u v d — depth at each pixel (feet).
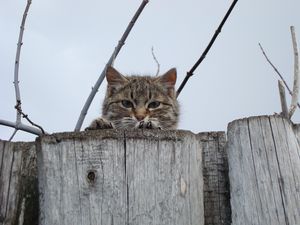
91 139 0.80
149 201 0.78
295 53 1.10
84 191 0.78
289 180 0.79
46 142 0.81
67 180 0.78
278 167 0.81
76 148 0.80
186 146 0.81
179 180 0.79
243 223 0.78
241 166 0.82
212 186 0.86
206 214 0.85
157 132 0.81
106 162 0.79
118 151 0.79
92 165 0.79
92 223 0.76
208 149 0.88
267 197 0.79
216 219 0.84
